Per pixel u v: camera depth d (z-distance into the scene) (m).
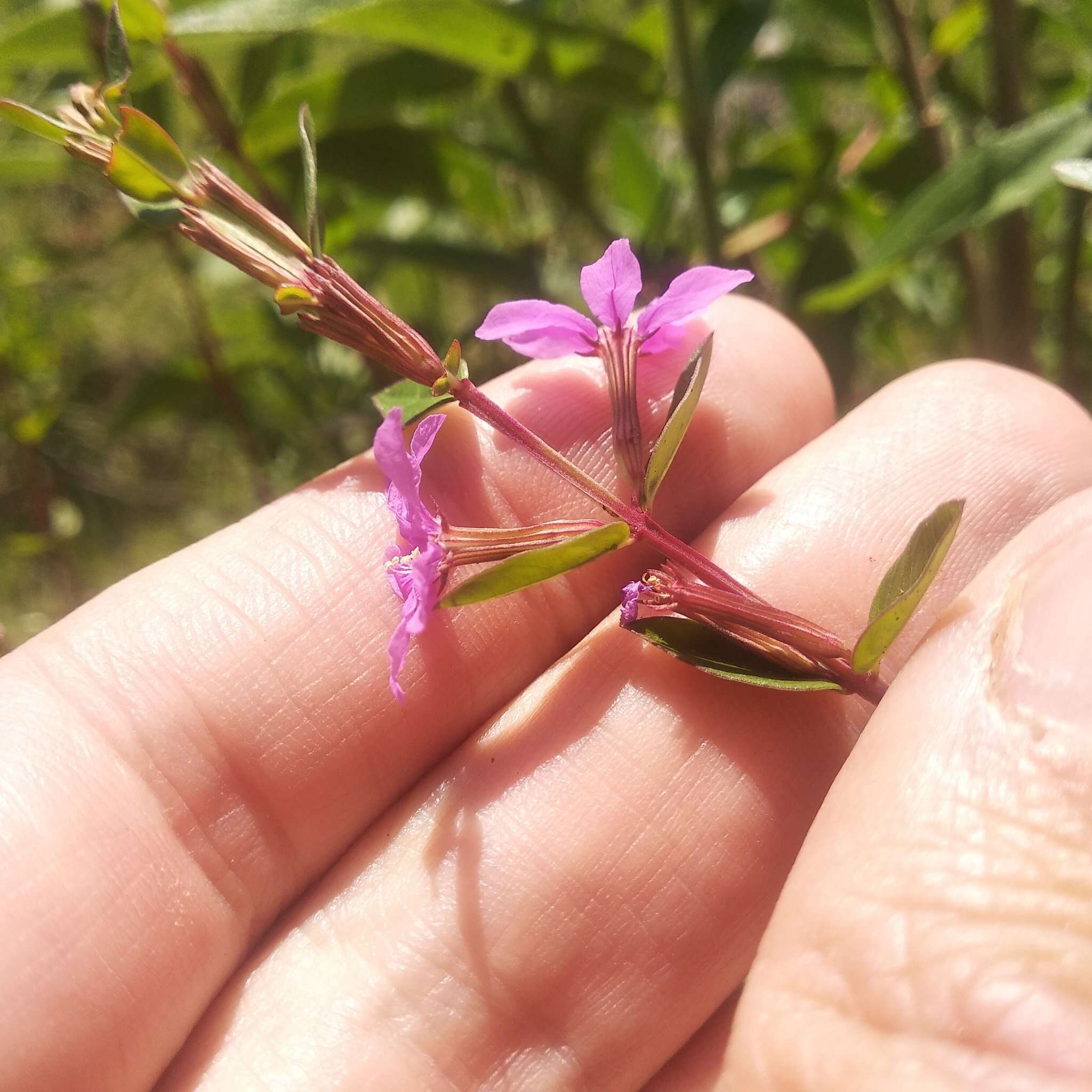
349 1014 0.05
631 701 0.05
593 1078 0.05
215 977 0.05
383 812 0.06
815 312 0.08
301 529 0.06
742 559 0.06
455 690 0.06
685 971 0.05
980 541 0.06
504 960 0.05
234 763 0.05
